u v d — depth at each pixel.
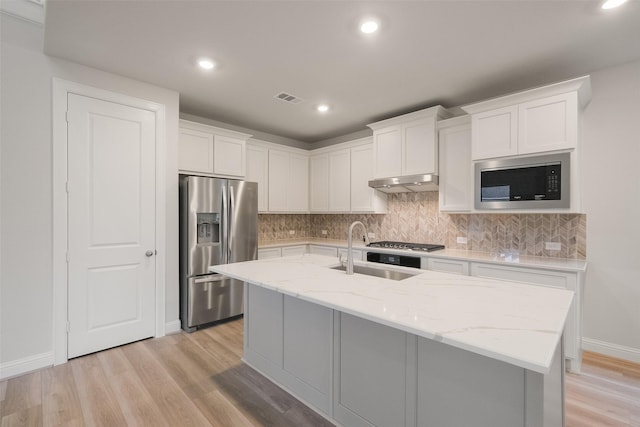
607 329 2.60
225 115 3.87
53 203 2.39
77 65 2.51
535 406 1.12
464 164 3.17
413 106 3.51
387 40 2.17
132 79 2.80
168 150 3.06
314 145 5.38
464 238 3.50
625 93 2.51
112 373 2.31
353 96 3.21
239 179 3.88
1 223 2.20
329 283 1.75
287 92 3.11
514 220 3.13
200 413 1.88
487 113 2.85
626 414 1.84
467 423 1.29
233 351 2.72
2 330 2.21
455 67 2.57
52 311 2.40
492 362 1.22
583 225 2.71
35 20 2.30
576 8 1.82
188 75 2.74
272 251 4.16
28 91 2.29
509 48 2.27
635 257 2.48
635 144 2.47
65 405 1.92
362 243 4.14
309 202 4.98
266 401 2.01
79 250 2.53
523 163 2.64
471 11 1.85
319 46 2.25
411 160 3.54
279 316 2.20
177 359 2.55
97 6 1.80
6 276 2.22
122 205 2.77
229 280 3.44
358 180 4.27
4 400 1.96
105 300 2.68
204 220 3.35
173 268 3.11
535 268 2.49
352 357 1.71
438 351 1.37
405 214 4.07
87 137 2.57
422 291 1.58
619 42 2.19
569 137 2.42
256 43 2.21
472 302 1.39
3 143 2.20
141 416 1.83
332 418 1.81
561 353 1.46
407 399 1.47
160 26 2.00
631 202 2.49
